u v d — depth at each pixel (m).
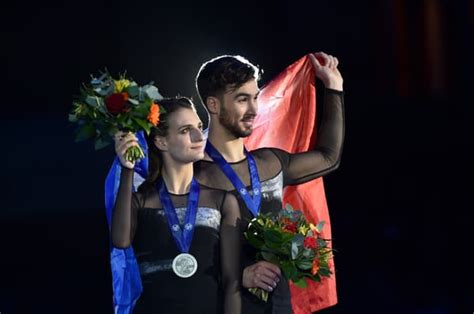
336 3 35.56
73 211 21.84
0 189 23.62
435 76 33.75
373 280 16.98
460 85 33.41
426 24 33.75
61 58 35.03
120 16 35.47
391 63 34.38
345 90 34.34
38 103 34.22
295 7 36.00
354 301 16.06
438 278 16.86
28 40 34.91
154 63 35.38
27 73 34.69
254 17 36.12
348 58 35.34
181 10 35.72
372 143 27.89
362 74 35.03
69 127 30.72
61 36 35.09
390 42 34.34
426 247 18.58
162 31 35.53
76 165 25.98
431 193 22.56
